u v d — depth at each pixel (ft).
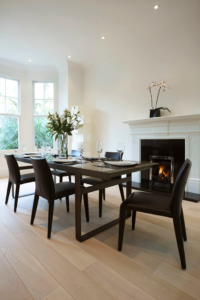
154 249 5.26
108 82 14.99
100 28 11.30
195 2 9.12
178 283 3.99
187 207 8.53
